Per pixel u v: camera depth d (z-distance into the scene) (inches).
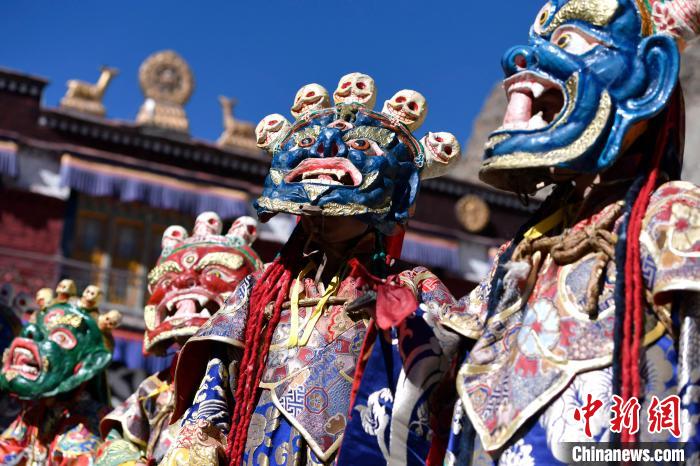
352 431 123.8
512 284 114.5
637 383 100.7
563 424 102.8
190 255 192.2
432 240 714.2
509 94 116.1
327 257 142.3
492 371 111.4
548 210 120.6
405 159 143.3
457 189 725.3
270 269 142.6
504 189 121.3
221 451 133.2
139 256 676.1
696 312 101.3
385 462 122.3
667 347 103.9
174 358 190.4
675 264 102.3
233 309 140.9
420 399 121.3
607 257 108.3
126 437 190.2
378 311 121.0
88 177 666.8
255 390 134.4
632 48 113.6
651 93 111.2
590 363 103.6
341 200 134.4
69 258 658.2
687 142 245.1
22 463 215.6
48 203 662.5
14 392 216.1
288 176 137.4
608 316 105.4
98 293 229.9
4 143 658.2
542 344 106.9
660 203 107.3
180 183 680.4
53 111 672.4
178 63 709.9
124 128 681.0
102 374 228.1
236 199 685.3
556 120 110.3
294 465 128.8
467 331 119.6
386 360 127.4
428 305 134.0
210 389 137.8
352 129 142.0
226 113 724.7
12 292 639.8
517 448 104.4
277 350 136.3
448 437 120.8
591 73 111.6
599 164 109.3
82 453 211.9
